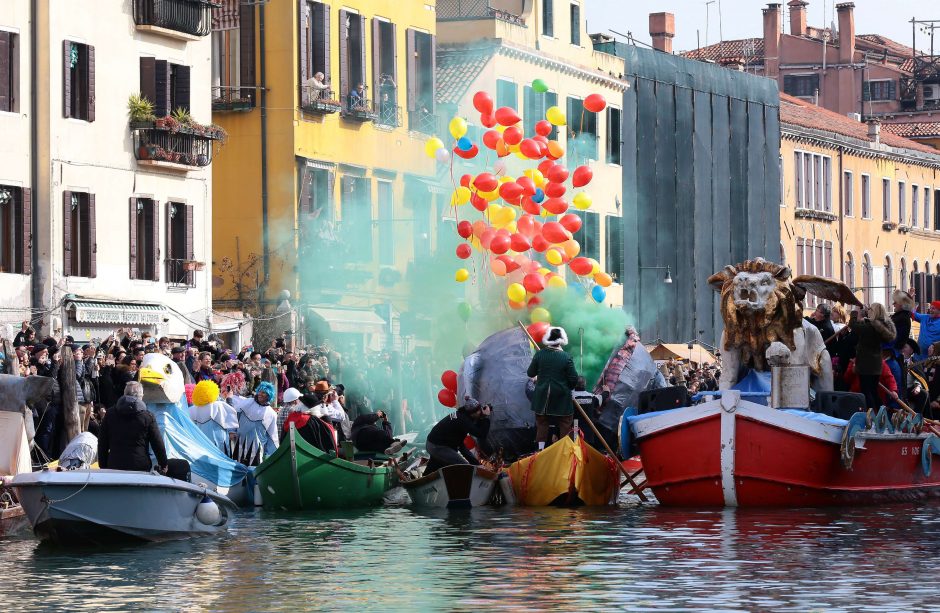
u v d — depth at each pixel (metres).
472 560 25.09
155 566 24.66
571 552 25.86
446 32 70.06
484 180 38.38
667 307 82.31
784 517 30.64
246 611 20.80
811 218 97.38
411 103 65.25
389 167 63.88
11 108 47.41
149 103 52.09
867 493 33.47
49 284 48.09
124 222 51.22
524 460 34.16
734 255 89.00
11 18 47.38
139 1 51.66
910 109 125.44
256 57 58.62
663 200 82.50
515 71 70.69
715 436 32.16
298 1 58.66
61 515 26.36
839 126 102.81
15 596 21.95
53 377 32.97
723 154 88.12
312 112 59.28
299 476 33.06
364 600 21.47
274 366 42.19
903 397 35.75
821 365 33.50
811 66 120.25
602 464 34.41
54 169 48.34
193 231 54.25
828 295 33.75
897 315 35.84
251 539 28.03
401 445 37.59
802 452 31.88
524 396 36.94
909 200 109.00
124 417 27.77
